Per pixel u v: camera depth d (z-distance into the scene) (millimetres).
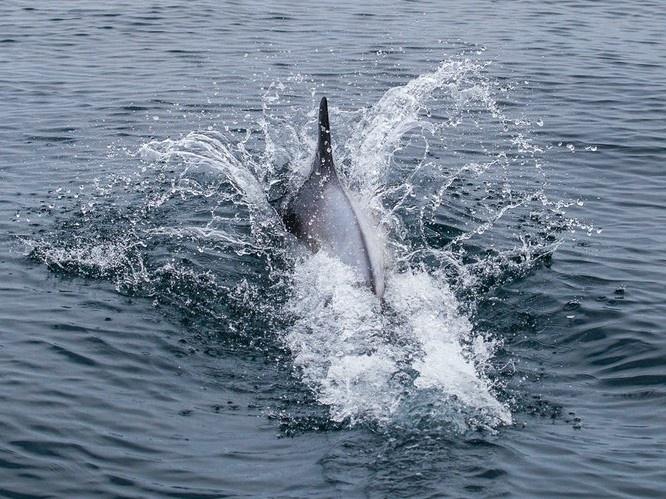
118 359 13211
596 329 14219
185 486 10586
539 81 28141
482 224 17953
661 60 30906
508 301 15031
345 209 15984
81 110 24750
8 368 12836
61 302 14719
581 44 32688
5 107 24875
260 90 26641
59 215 17859
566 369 13242
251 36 32750
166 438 11492
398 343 13383
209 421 11883
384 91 26672
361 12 36781
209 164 20703
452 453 11133
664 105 26219
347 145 21016
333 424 11805
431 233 17391
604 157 22188
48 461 10953
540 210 18906
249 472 10852
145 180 19812
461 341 13820
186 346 13648
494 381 12836
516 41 32781
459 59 30156
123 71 28406
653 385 12781
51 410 11930
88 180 19797
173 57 30016
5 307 14492
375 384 12430
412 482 10594
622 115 25281
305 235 16219
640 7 39188
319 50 30922
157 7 36969
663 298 15219
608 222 18422
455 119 24625
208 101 25609
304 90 26672
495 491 10453
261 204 18188
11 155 21344
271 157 20641
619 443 11461
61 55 30141
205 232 17234
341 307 14195
